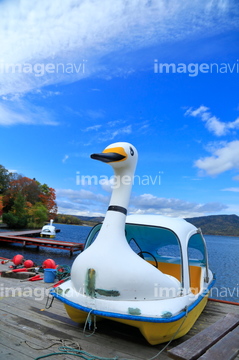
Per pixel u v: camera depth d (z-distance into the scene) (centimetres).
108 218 400
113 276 359
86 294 371
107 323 445
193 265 571
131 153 420
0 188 5431
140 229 521
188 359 248
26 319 445
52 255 1912
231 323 341
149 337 357
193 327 452
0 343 360
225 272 1370
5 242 2384
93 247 389
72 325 431
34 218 5109
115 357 339
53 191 5816
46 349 352
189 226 479
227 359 253
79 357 338
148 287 363
